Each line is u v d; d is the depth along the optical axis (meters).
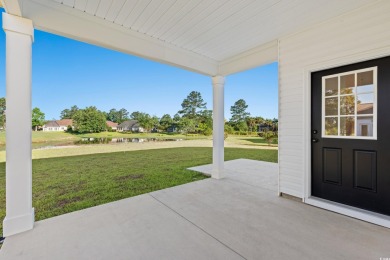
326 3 2.05
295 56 2.75
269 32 2.75
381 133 2.09
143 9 2.18
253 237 1.83
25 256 1.55
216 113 4.08
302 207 2.54
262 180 3.95
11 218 1.88
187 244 1.72
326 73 2.54
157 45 2.98
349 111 2.34
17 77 1.89
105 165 5.80
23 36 1.90
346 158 2.37
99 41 2.39
